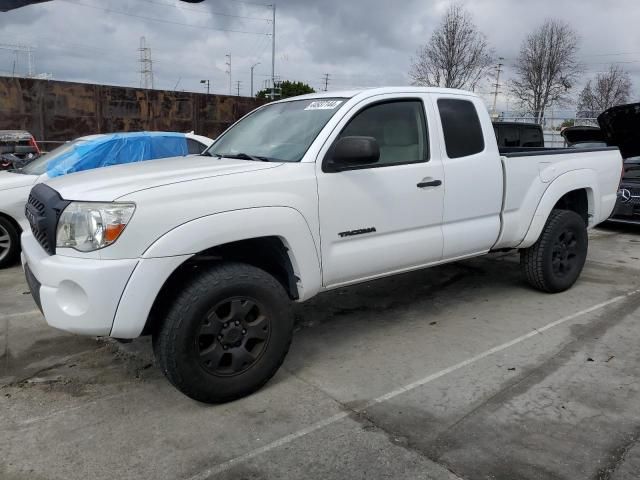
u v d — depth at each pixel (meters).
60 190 3.22
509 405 3.29
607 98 44.06
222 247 3.39
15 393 3.51
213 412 3.25
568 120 30.66
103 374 3.77
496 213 4.70
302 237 3.45
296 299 3.64
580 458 2.76
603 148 5.88
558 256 5.36
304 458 2.80
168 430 3.06
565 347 4.14
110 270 2.87
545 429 3.03
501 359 3.95
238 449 2.88
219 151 4.36
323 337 4.42
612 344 4.19
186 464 2.76
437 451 2.84
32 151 11.46
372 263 3.88
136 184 3.07
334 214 3.62
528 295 5.43
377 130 3.96
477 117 4.59
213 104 24.73
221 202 3.14
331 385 3.58
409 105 4.18
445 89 4.50
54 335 4.46
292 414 3.22
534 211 5.00
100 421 3.16
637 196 8.50
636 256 7.22
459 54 37.50
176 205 3.01
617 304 5.13
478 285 5.78
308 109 4.11
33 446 2.91
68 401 3.40
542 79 40.62
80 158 7.24
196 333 3.10
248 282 3.23
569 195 5.62
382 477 2.64
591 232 9.17
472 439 2.94
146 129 22.98
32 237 3.56
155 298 2.96
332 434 3.01
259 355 3.37
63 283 2.94
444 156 4.27
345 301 5.30
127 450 2.88
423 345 4.23
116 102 22.11
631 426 3.05
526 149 5.91
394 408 3.28
